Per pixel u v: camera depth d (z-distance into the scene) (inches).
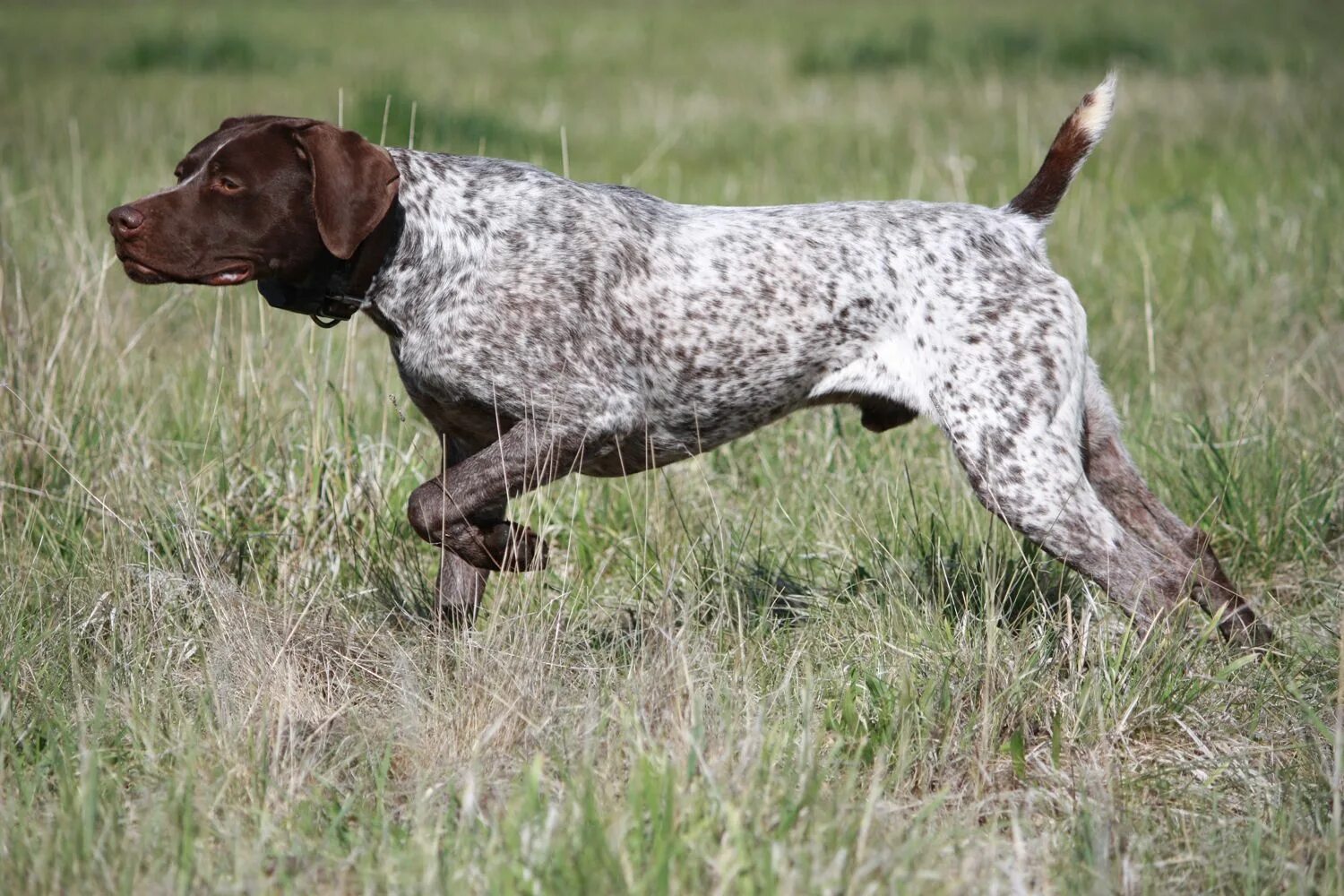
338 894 199.3
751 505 353.4
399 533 338.0
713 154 775.7
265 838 206.1
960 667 263.4
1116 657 267.9
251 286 467.5
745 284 285.3
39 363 360.5
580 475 361.4
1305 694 268.8
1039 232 294.2
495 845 199.6
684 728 224.5
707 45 1451.8
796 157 746.8
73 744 235.5
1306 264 508.7
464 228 275.9
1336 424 376.5
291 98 927.7
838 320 286.4
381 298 277.7
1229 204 602.2
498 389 274.8
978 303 281.6
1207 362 440.1
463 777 224.4
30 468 346.3
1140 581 275.1
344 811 216.8
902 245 287.1
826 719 250.7
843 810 209.9
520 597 288.7
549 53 1349.7
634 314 281.6
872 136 810.2
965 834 214.7
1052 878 207.5
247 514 342.0
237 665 262.5
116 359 378.9
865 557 322.3
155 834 203.8
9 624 273.7
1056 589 308.8
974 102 930.1
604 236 280.2
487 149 730.2
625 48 1424.7
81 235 416.5
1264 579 338.6
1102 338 454.6
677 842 194.4
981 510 339.0
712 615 294.7
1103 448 296.5
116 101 896.9
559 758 229.0
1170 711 264.2
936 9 1854.1
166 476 350.3
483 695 248.1
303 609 288.2
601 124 876.6
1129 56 1133.7
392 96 740.0
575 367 274.5
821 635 283.0
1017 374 278.2
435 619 295.3
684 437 296.4
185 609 287.1
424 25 1722.4
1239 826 224.8
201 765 229.6
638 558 327.3
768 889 186.9
